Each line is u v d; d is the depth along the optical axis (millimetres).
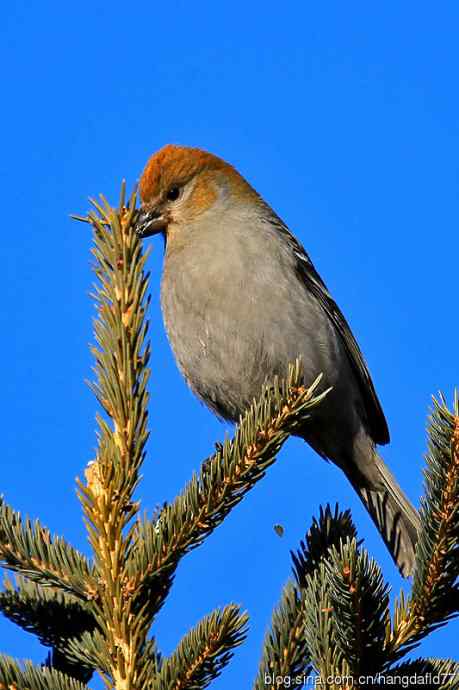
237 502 5605
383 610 5121
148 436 5441
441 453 5172
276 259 10109
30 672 4996
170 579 5367
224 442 5676
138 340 5555
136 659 5062
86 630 5758
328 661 5273
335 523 6668
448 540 5184
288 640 5930
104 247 5695
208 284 9906
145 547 5242
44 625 5785
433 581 5238
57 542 5355
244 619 5160
